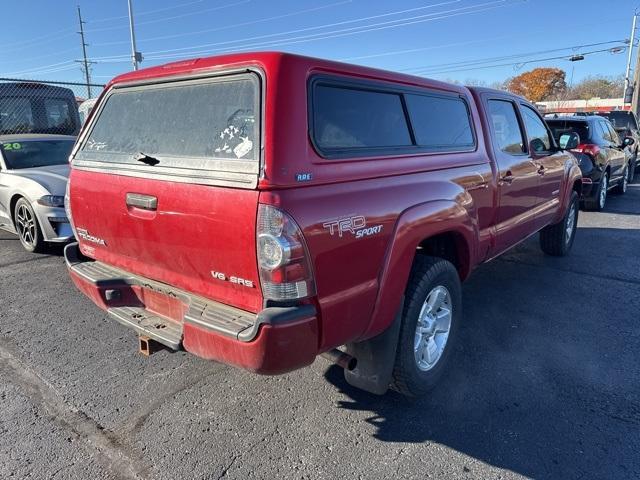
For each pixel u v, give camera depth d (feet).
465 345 13.69
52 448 9.39
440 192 10.73
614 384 11.69
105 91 11.14
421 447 9.48
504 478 8.68
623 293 17.72
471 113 13.25
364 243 8.64
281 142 7.56
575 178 21.15
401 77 10.55
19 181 22.36
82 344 13.65
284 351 7.55
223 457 9.18
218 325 7.97
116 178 10.00
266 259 7.48
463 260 12.26
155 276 9.87
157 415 10.46
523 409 10.71
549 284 18.69
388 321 9.54
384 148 9.70
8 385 11.54
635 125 55.36
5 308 16.12
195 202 8.36
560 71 231.50
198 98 8.82
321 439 9.71
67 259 11.72
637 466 8.95
